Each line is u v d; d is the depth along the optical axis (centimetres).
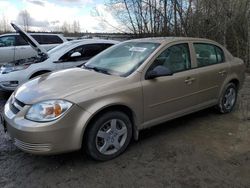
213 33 1199
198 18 1223
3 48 1074
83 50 736
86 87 352
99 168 349
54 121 319
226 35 1195
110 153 368
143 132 457
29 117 328
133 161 365
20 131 323
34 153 325
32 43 711
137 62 409
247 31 1145
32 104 333
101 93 349
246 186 311
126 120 379
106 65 435
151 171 341
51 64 687
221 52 534
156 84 402
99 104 344
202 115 540
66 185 314
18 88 397
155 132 457
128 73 393
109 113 360
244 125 489
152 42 446
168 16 1252
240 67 564
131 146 406
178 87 433
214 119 519
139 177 329
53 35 1188
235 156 377
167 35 1252
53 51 736
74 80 376
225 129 471
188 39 473
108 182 319
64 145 328
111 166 354
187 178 326
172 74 422
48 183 318
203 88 480
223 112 543
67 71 429
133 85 378
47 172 340
